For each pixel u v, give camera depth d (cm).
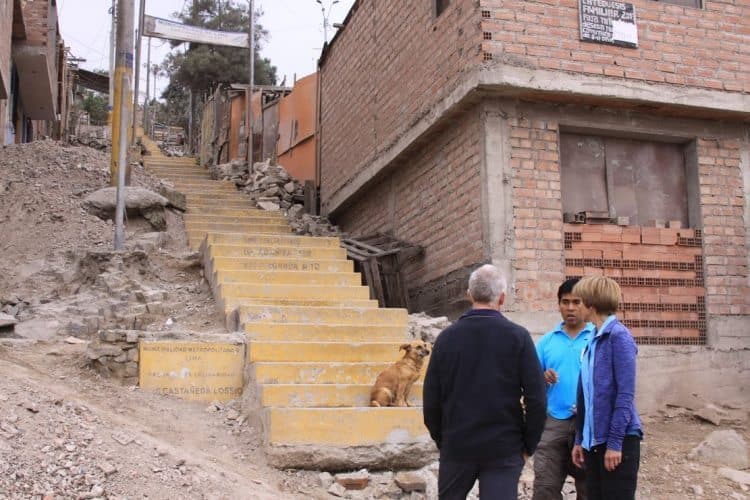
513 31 921
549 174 941
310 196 1612
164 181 1627
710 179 1012
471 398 423
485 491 412
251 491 554
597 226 954
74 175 1316
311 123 1742
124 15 1248
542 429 419
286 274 1002
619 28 961
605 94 938
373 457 646
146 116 4019
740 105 995
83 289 979
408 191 1173
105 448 548
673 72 977
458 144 998
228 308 897
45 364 756
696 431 873
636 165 1016
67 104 3125
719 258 992
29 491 465
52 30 1952
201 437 655
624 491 447
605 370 463
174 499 507
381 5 1272
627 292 949
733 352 974
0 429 522
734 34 1015
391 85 1208
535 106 952
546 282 911
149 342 742
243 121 2073
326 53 1599
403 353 812
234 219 1357
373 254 1102
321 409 644
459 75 959
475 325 436
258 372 722
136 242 1093
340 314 888
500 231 907
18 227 1129
